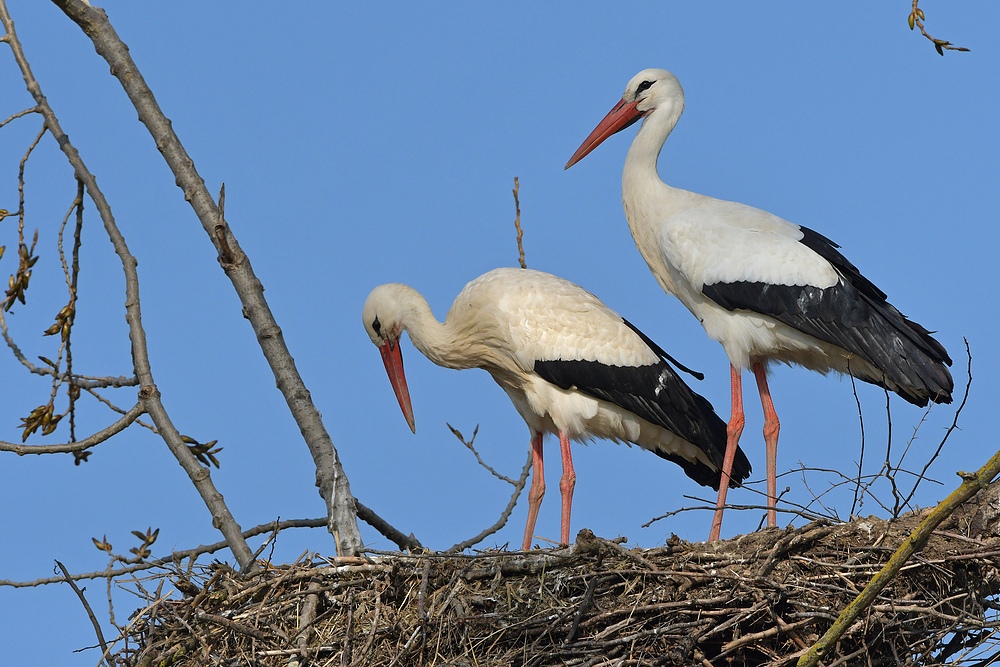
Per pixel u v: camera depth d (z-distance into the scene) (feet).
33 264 33.58
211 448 34.68
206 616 34.55
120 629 34.71
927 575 34.83
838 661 32.14
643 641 34.27
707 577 34.60
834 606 33.99
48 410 33.32
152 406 33.55
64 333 33.37
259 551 34.32
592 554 35.73
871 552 34.94
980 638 34.40
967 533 34.88
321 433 35.06
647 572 34.99
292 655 34.24
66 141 35.14
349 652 34.35
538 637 34.73
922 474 34.65
